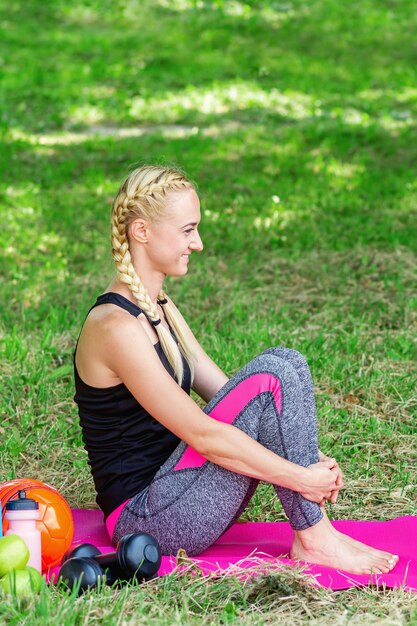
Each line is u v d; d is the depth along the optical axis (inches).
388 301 305.9
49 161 507.5
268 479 143.6
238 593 137.7
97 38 769.6
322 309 302.7
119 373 146.6
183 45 755.4
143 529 149.3
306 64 717.9
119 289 151.3
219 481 145.9
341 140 538.6
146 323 151.3
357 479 198.1
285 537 165.3
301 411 145.5
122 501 151.2
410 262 341.1
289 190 452.1
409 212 416.5
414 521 168.4
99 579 135.3
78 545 146.9
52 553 148.6
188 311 299.0
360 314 297.3
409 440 215.9
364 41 768.9
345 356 261.1
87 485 196.5
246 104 625.6
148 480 151.6
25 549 135.2
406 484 194.5
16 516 141.5
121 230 149.8
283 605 134.8
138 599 133.4
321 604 135.3
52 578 139.6
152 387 144.6
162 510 147.8
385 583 140.8
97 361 148.1
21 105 622.2
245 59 724.0
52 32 787.4
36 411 228.4
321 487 145.3
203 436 143.3
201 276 334.6
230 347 260.8
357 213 415.8
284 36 776.3
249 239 380.2
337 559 147.0
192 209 149.3
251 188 456.4
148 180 148.3
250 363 148.1
